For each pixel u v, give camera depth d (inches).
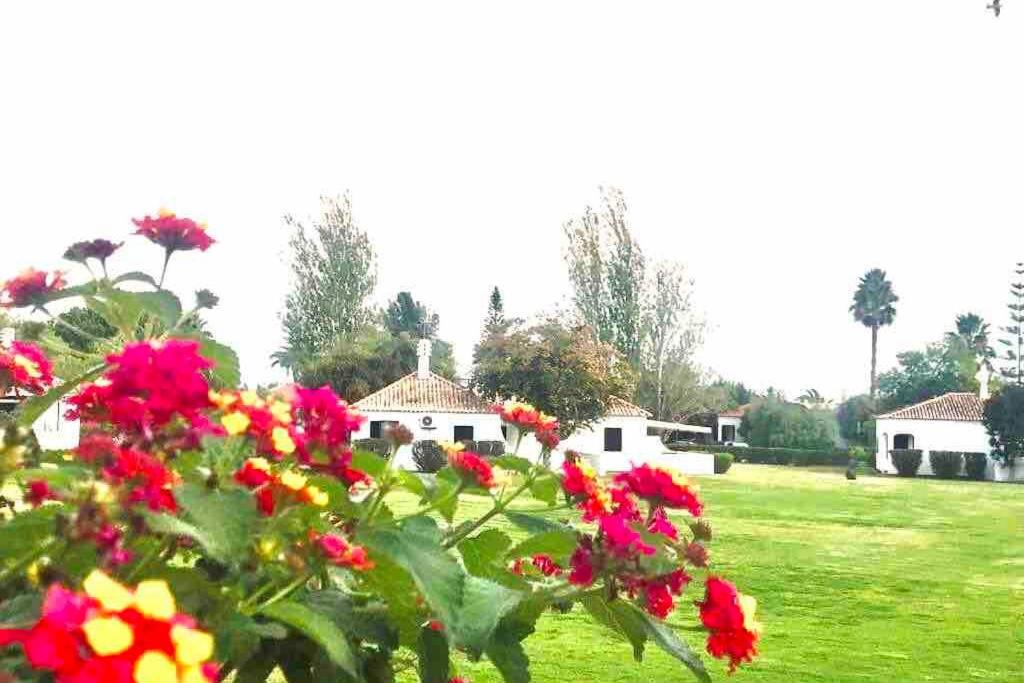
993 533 838.5
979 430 2158.0
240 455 79.4
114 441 72.8
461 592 81.4
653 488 103.7
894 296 3420.3
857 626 404.2
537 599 98.0
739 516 955.3
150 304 97.7
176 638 42.7
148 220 102.3
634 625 98.6
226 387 99.2
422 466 1384.1
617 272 2146.9
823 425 2755.9
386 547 80.6
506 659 97.1
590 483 103.0
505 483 111.8
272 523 72.6
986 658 346.9
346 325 2190.0
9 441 70.2
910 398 3157.0
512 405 123.4
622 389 1553.9
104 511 62.3
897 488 1558.8
